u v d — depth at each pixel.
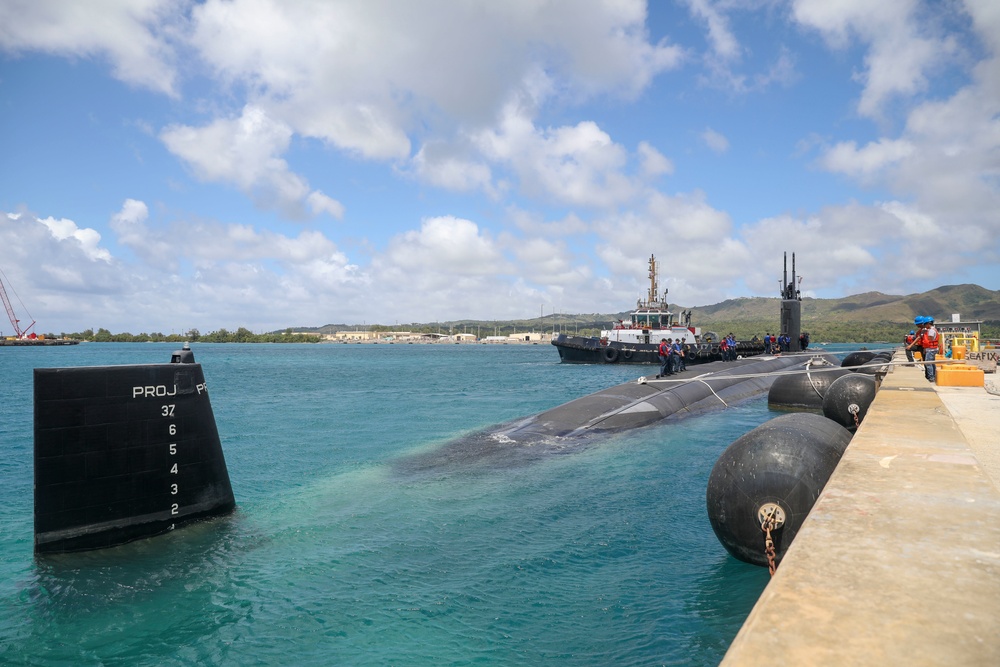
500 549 9.41
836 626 2.26
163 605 7.66
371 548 9.48
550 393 37.12
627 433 18.31
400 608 7.52
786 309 45.19
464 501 11.92
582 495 12.27
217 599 7.80
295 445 18.48
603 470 14.30
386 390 39.78
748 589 7.82
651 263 62.66
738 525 7.60
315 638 6.89
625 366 63.47
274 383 47.03
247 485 13.40
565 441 17.23
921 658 2.00
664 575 8.38
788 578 2.77
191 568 8.73
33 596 7.90
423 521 10.74
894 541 3.29
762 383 31.22
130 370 9.43
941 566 2.90
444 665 6.32
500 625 7.12
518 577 8.39
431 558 9.06
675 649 6.50
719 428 19.86
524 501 11.88
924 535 3.40
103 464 9.22
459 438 18.81
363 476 14.12
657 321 62.75
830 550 3.16
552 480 13.44
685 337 62.12
